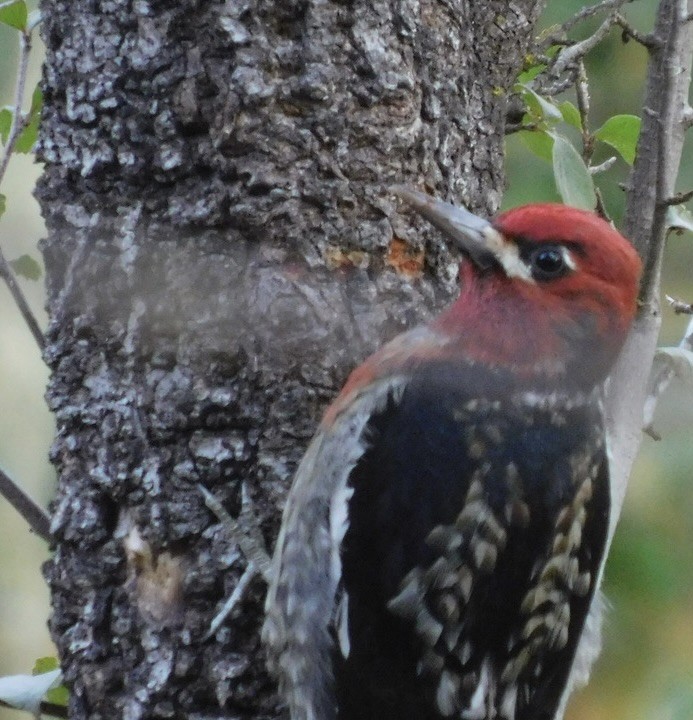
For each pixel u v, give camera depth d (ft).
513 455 25.54
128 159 25.20
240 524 25.20
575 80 29.66
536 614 25.66
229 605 25.07
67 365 25.82
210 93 24.81
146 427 25.25
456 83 26.61
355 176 25.41
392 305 25.94
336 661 25.55
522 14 27.99
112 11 25.14
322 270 25.29
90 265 25.54
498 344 25.88
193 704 25.30
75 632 25.62
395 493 25.43
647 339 27.30
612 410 27.40
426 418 25.64
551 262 25.54
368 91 25.27
